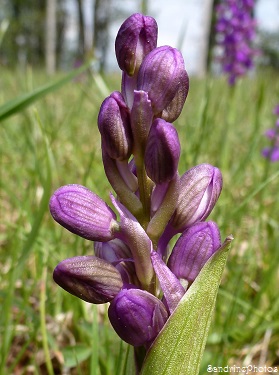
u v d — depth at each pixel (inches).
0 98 9.3
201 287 2.7
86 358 4.3
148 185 2.8
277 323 4.7
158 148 2.6
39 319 4.4
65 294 5.1
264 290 5.1
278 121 7.7
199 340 2.7
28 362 4.7
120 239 2.9
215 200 3.0
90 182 6.0
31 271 5.7
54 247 5.5
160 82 2.7
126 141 2.7
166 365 2.7
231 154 9.7
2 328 4.6
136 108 2.6
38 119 4.1
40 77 20.0
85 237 2.7
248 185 8.1
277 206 7.0
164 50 2.7
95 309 3.8
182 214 2.9
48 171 3.9
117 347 4.4
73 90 16.4
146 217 2.8
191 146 6.6
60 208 2.7
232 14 11.6
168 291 2.7
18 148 8.1
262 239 5.9
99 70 7.4
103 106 2.7
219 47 11.5
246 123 11.6
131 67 2.8
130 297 2.6
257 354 4.8
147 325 2.7
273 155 7.9
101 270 2.7
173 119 2.8
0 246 6.1
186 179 2.9
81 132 10.5
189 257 2.8
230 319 4.6
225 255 2.7
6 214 6.8
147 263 2.8
